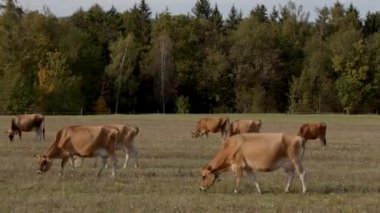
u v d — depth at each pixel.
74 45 97.81
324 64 97.81
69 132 21.45
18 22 95.06
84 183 19.59
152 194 17.78
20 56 92.44
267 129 53.72
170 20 107.56
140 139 39.00
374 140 42.25
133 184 19.58
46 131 46.97
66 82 91.75
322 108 97.69
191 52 104.38
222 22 124.50
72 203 16.00
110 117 73.50
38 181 19.97
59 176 21.25
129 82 99.06
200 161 26.86
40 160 21.34
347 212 15.41
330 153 31.22
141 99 101.38
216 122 41.38
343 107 97.88
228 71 101.69
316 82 97.38
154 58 100.25
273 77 100.44
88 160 26.59
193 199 16.89
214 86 101.69
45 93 90.06
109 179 20.62
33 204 15.91
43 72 91.06
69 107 92.00
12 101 86.44
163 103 100.69
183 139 39.81
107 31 114.50
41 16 96.62
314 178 21.64
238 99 99.62
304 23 112.88
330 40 101.75
